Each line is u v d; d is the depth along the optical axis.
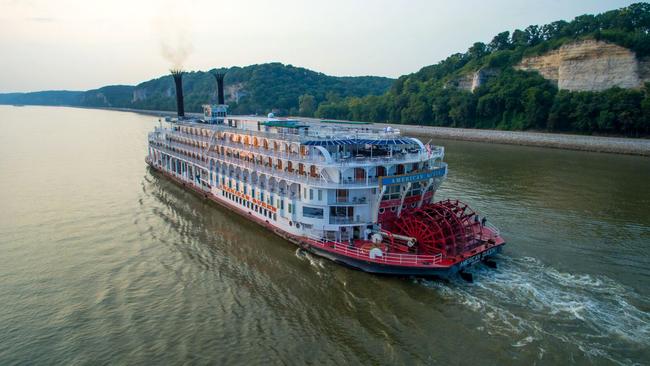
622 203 56.31
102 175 77.31
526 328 28.17
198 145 62.66
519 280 34.59
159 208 55.94
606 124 112.62
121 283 35.12
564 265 37.47
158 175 77.62
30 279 35.94
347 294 32.69
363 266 35.47
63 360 25.70
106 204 57.97
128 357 25.89
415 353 25.88
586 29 141.62
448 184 67.50
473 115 150.00
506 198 58.91
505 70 152.38
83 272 37.19
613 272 36.19
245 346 26.78
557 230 46.16
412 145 41.78
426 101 166.88
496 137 127.81
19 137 139.75
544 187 65.31
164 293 33.41
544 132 127.75
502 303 31.19
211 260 39.25
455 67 189.38
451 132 141.50
